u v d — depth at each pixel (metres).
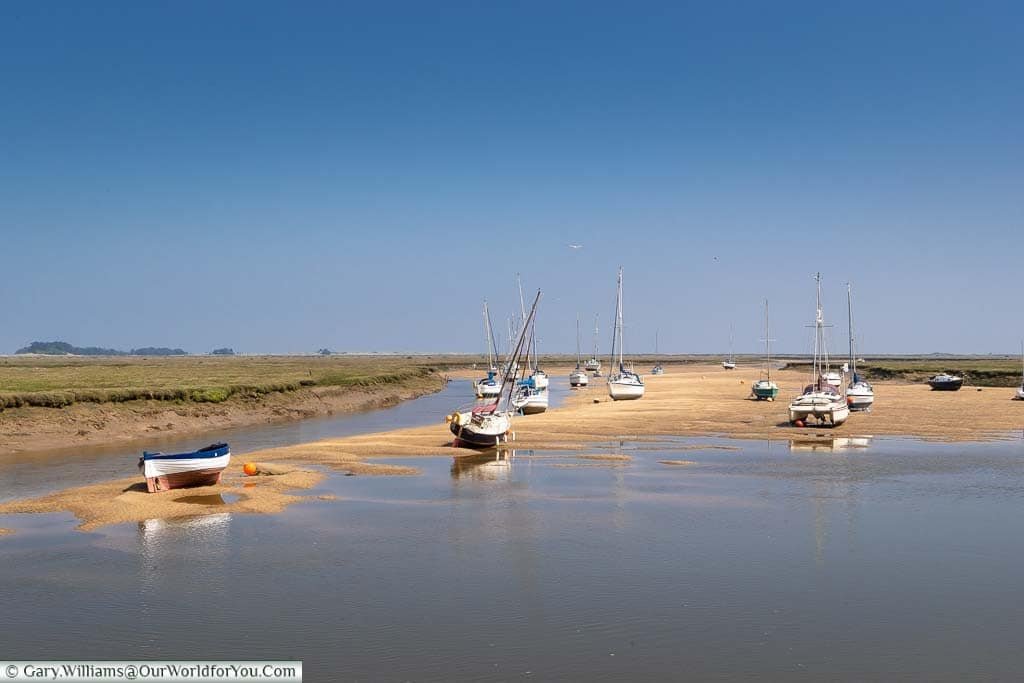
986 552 24.98
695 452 48.97
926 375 145.75
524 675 16.16
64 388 66.94
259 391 80.19
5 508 31.42
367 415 82.06
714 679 15.95
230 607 20.14
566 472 41.22
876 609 19.83
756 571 22.95
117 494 34.16
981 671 16.36
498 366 110.94
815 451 49.28
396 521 29.56
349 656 17.12
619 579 22.23
